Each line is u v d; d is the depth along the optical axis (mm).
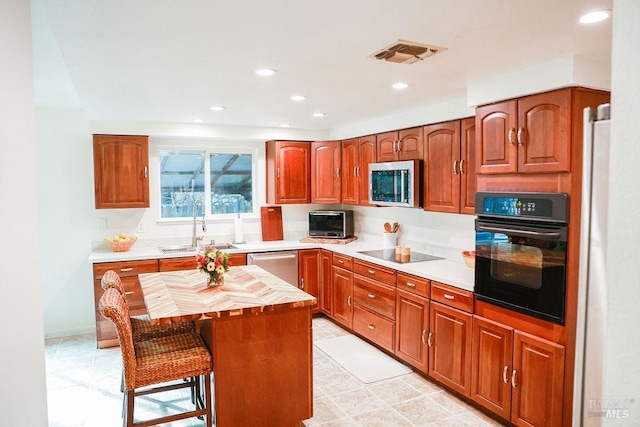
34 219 1438
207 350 2564
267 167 5438
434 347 3281
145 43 2062
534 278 2490
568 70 2281
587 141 983
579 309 1023
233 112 4027
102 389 3320
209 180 5277
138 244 4852
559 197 2334
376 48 2146
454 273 3344
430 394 3229
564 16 1739
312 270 5047
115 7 1642
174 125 4664
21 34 1350
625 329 782
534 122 2492
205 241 5152
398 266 3668
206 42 2053
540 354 2479
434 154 3693
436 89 3057
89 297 4602
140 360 2381
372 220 5211
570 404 2373
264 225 5375
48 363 3809
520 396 2602
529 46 2113
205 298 2705
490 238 2766
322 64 2436
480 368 2875
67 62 2367
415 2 1595
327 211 5320
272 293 2840
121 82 2838
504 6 1639
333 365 3748
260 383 2623
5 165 1245
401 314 3650
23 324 1354
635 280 762
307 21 1792
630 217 766
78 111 4449
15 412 1298
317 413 2959
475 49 2166
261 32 1917
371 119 4453
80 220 4535
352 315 4410
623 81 770
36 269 1455
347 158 4996
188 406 3066
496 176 2760
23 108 1365
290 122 4703
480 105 2844
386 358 3898
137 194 4535
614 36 784
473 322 2918
